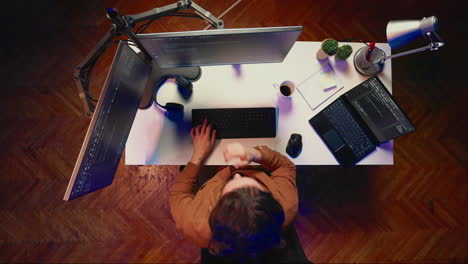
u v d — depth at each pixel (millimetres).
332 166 2135
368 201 2133
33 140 2143
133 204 2129
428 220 2123
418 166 2135
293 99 1413
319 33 2152
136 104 1211
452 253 2109
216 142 1382
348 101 1365
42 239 2113
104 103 947
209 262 1306
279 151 1396
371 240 2119
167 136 1396
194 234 1122
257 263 1035
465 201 2123
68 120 2148
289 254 1162
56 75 2160
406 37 1160
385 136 1334
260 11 2145
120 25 975
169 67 1336
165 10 1062
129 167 2129
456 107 2143
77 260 2111
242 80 1419
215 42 1043
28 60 2160
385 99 1333
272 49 1158
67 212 2121
